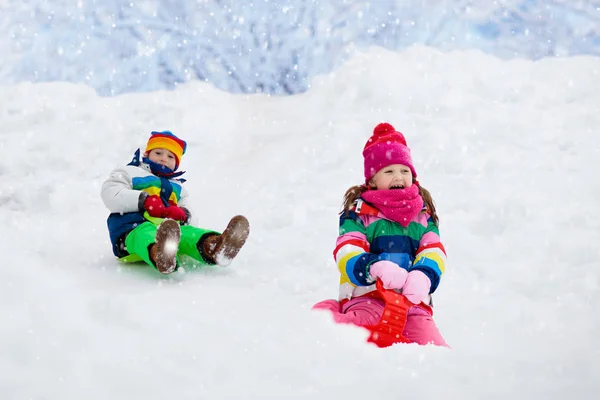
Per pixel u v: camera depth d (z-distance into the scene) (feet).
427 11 41.34
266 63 42.86
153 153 12.76
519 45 40.68
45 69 39.34
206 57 42.22
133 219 11.71
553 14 40.01
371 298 8.72
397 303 8.00
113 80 40.70
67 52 39.52
